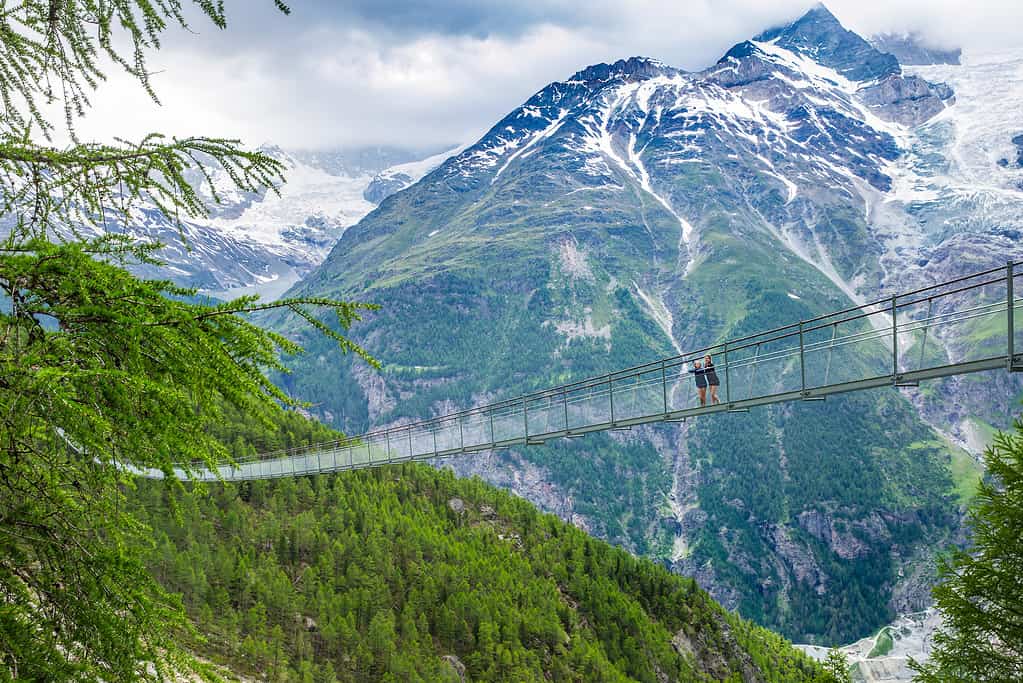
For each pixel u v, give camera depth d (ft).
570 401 94.79
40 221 14.29
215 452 14.07
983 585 51.72
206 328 14.30
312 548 197.47
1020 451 53.06
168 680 13.71
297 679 147.33
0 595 12.82
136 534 14.08
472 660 192.65
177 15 14.40
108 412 13.25
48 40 14.62
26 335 13.23
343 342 14.79
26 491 13.28
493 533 263.90
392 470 269.85
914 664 53.62
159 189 14.78
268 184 15.47
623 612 252.62
